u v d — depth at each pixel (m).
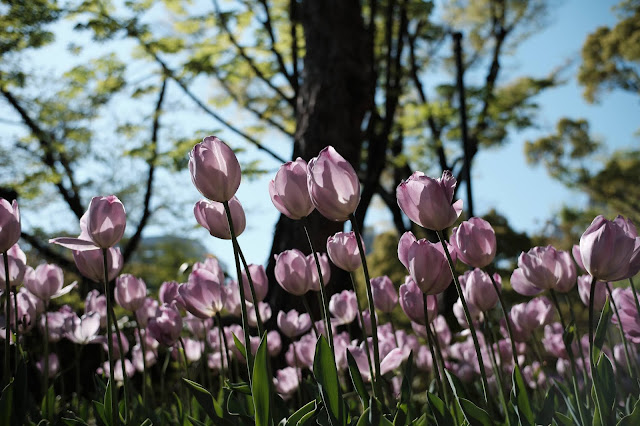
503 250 11.77
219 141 1.03
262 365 0.90
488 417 0.90
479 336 2.10
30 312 1.78
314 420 0.97
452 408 1.13
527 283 1.38
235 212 1.19
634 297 1.18
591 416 1.05
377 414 0.86
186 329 2.66
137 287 1.72
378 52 9.28
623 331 1.31
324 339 0.91
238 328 2.00
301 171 1.06
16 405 1.26
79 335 2.00
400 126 9.29
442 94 9.64
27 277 1.65
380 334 1.88
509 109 9.52
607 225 0.94
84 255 1.38
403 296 1.29
